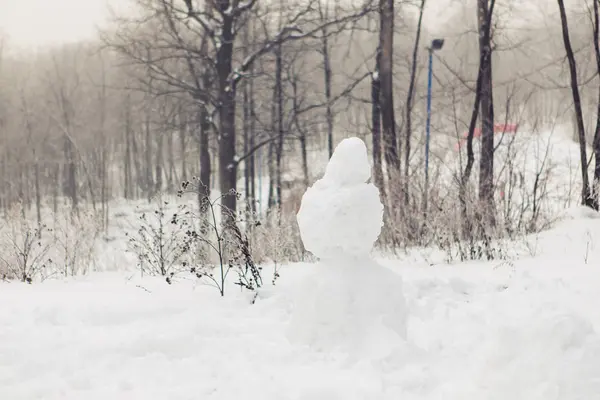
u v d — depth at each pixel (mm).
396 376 3490
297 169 25891
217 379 3623
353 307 3982
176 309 5172
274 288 5891
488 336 4117
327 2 18906
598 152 13195
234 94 16547
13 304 5473
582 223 10695
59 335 4496
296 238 10281
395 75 18203
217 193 29031
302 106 23078
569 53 13852
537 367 2980
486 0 13859
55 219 9344
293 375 3607
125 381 3562
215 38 16469
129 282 6723
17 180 39844
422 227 9758
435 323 4680
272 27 20562
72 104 42688
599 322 4598
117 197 41969
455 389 3184
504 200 10258
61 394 3459
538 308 4840
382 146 13000
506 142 13375
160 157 41062
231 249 7375
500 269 7152
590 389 2805
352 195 4102
